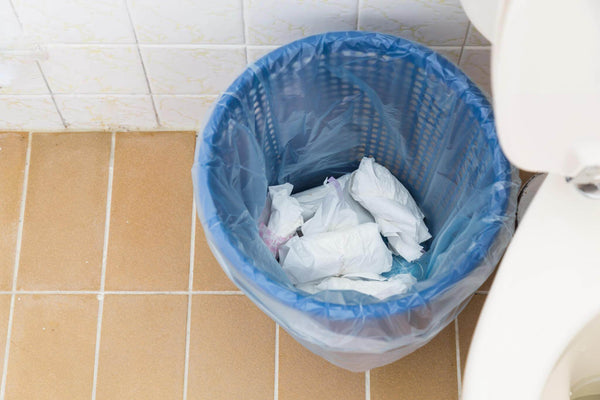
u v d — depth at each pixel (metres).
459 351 1.15
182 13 1.00
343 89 1.04
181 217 1.24
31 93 1.18
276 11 1.00
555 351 0.63
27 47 1.07
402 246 1.10
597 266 0.64
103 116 1.26
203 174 0.88
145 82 1.16
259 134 1.03
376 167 1.12
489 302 0.65
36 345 1.17
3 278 1.21
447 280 0.82
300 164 1.16
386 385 1.14
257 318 1.18
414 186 1.17
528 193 1.17
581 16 0.48
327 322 0.81
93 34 1.04
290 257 1.04
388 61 0.98
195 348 1.16
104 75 1.14
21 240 1.23
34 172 1.26
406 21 1.02
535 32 0.48
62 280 1.20
